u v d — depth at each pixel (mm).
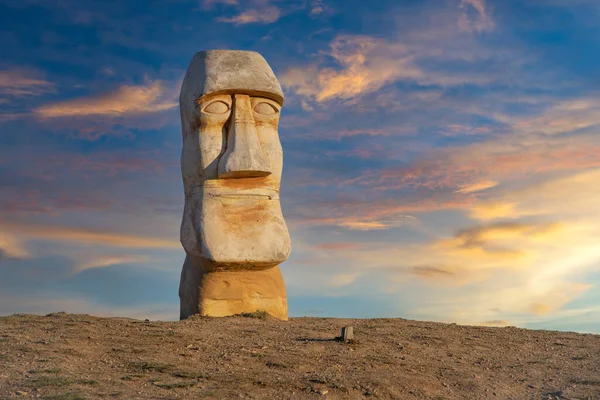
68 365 8203
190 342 9625
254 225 12398
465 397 8352
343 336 10180
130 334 9883
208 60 12555
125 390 7469
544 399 8445
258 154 12281
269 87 12594
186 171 12711
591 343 11234
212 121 12383
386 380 8469
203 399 7406
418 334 11195
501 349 10625
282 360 8984
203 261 12188
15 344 8867
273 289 12570
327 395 7805
